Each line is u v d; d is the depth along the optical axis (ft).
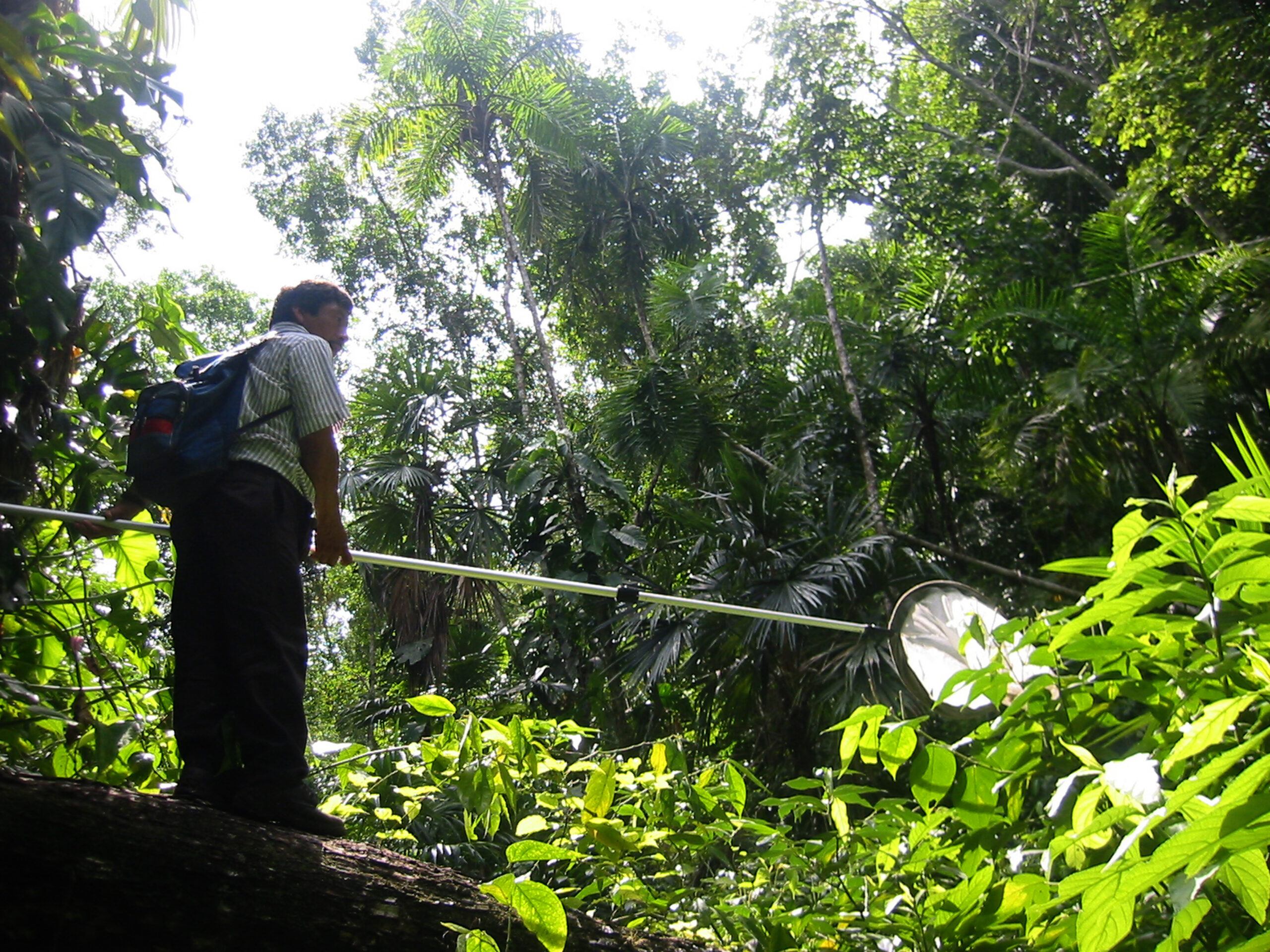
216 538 7.39
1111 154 45.83
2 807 5.45
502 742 8.01
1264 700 5.82
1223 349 28.07
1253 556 6.20
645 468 37.29
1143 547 24.88
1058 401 28.84
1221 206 34.73
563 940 6.15
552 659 32.89
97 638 11.14
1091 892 4.86
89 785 5.99
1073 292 31.73
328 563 8.29
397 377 36.78
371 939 6.16
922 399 32.96
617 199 45.88
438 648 33.22
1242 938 5.79
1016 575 28.04
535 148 43.91
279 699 7.18
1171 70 31.30
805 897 8.30
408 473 33.53
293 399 7.86
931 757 7.16
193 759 7.04
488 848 14.92
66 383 9.99
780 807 8.27
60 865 5.47
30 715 8.89
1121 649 6.84
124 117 9.80
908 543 29.58
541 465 33.12
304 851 6.40
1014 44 47.78
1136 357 28.76
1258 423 29.19
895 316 34.86
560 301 54.08
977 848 7.26
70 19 9.76
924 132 45.91
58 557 10.12
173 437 7.38
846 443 34.47
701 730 29.71
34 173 8.73
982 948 6.93
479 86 42.55
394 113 43.19
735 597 27.43
